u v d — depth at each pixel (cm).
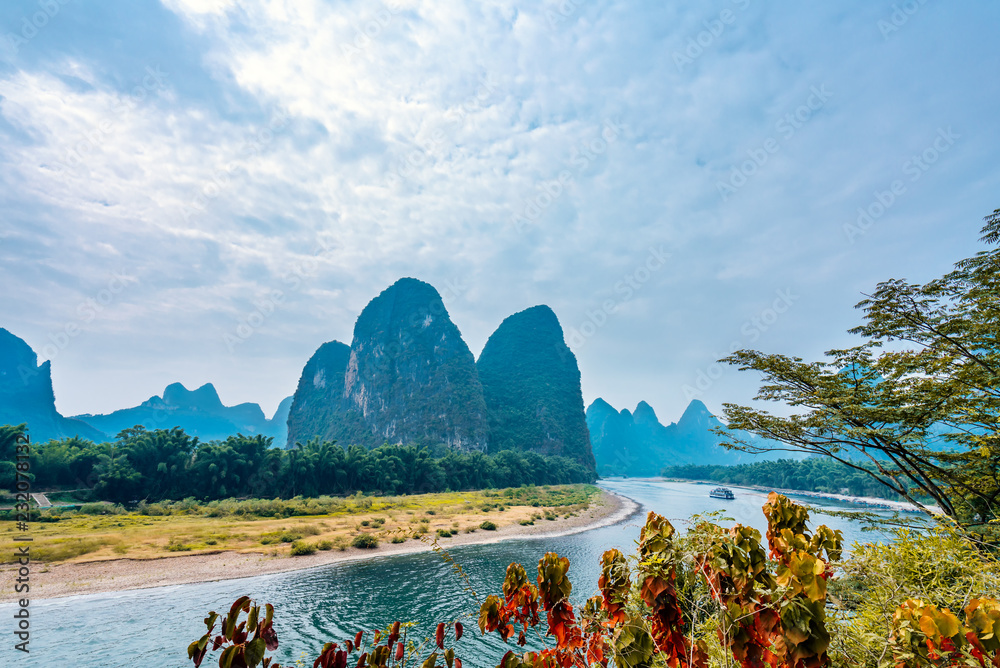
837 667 170
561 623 160
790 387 828
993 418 659
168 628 1384
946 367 691
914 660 129
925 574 238
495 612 169
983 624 117
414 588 1861
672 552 144
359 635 143
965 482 727
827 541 153
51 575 1911
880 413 729
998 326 629
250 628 108
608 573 163
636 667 137
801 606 115
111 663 1158
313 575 2075
